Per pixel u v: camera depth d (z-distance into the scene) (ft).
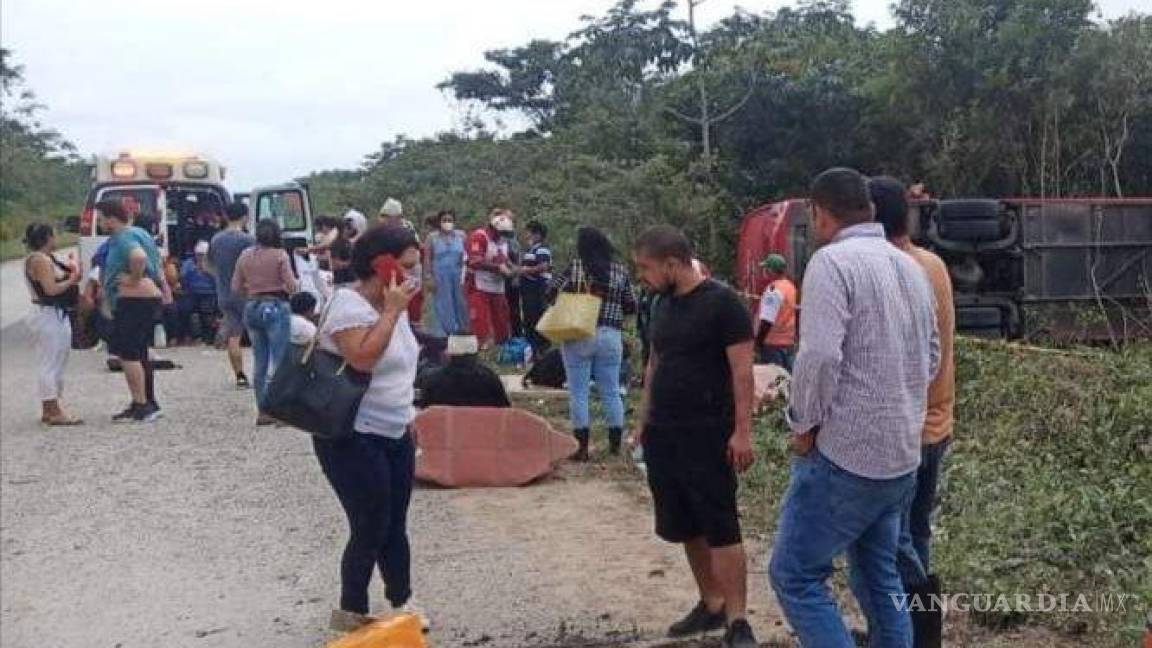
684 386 17.89
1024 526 22.43
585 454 31.68
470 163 102.63
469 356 31.30
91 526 27.32
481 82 121.80
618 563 23.48
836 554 14.90
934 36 67.97
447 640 19.54
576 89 95.76
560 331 30.63
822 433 14.55
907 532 16.72
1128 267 45.29
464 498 28.78
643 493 28.78
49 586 23.30
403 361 18.78
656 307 18.47
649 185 71.97
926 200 44.62
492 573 23.06
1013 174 67.51
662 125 81.41
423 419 29.91
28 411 41.91
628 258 65.82
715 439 17.85
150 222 61.11
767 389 33.78
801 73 76.84
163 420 39.40
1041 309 44.65
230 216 45.42
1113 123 65.16
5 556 25.29
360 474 18.52
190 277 60.64
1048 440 28.76
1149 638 14.15
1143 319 44.98
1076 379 31.63
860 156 74.90
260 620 21.08
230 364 50.85
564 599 21.48
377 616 19.36
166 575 23.77
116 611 21.80
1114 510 23.03
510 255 51.62
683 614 20.53
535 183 84.58
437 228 49.08
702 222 72.84
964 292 43.83
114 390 45.85
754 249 52.42
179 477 31.65
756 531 25.00
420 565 23.67
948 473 26.37
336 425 17.83
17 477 32.07
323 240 48.91
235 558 24.73
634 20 85.46
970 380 34.12
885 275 14.46
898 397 14.46
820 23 91.20
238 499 29.32
